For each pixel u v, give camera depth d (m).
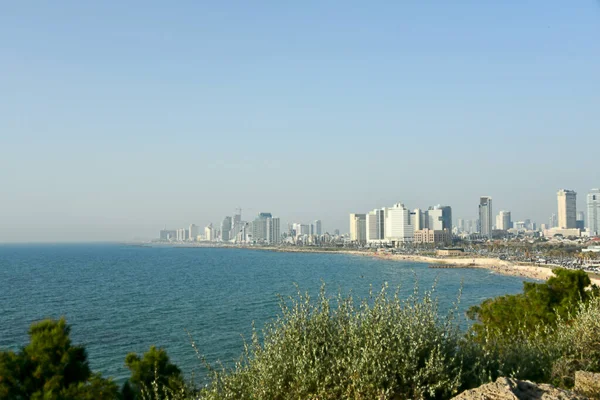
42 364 10.55
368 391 8.95
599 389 9.38
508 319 21.86
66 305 70.38
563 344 13.00
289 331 10.38
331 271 150.38
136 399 11.84
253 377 10.00
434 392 9.02
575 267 155.25
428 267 181.25
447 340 10.66
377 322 10.35
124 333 48.81
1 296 81.81
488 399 7.92
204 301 73.44
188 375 31.08
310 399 9.16
